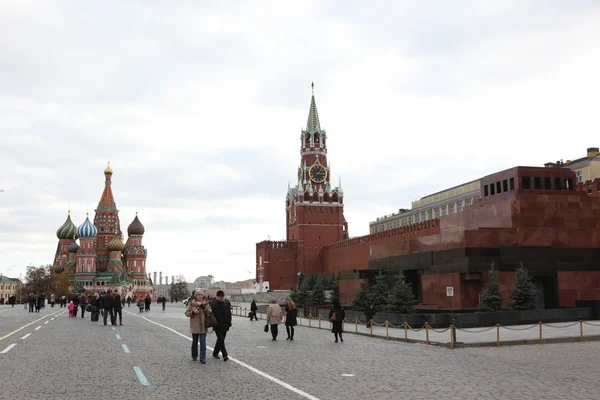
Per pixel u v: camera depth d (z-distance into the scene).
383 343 27.41
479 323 35.88
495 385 14.53
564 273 44.72
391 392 13.44
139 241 181.75
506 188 50.81
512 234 45.25
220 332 19.41
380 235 95.88
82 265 168.50
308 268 136.50
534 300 39.97
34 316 54.81
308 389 13.75
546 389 13.97
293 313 28.89
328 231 139.38
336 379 15.36
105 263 177.62
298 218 138.88
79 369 16.98
